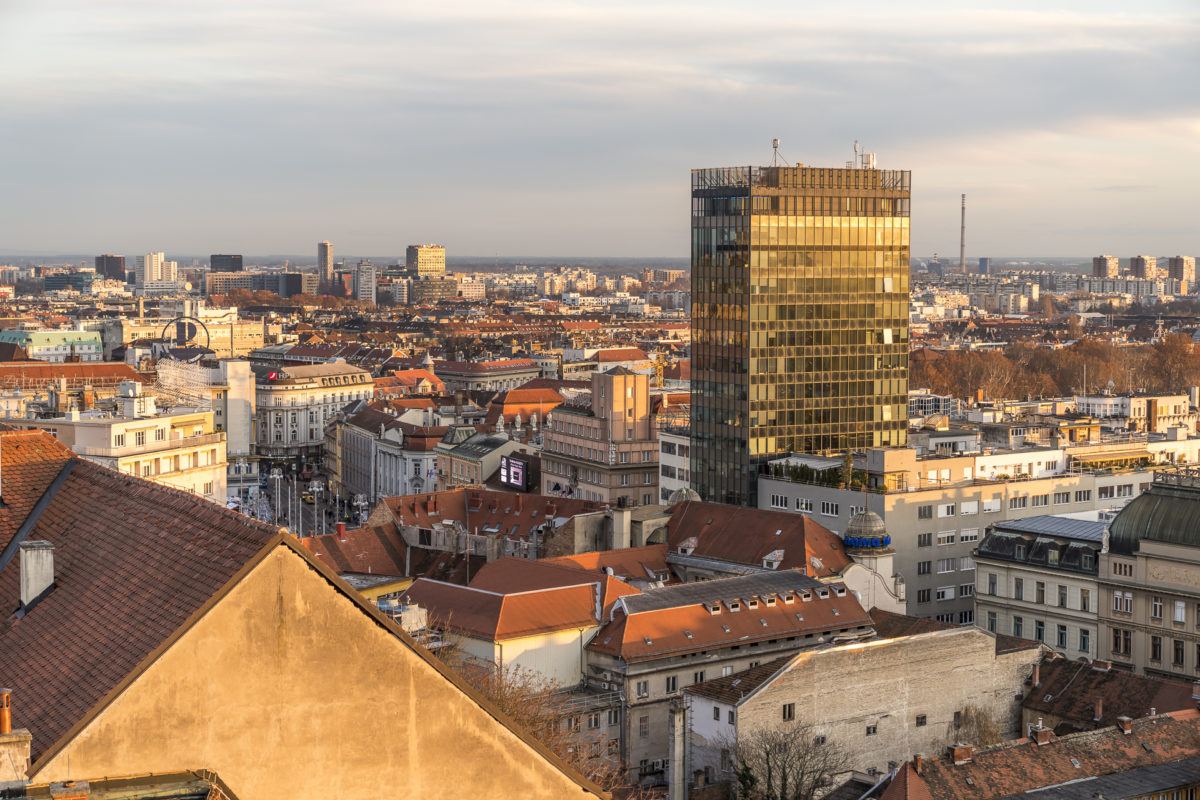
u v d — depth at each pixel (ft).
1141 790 462.60
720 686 552.41
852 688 565.12
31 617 220.02
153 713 183.42
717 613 644.69
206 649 185.88
